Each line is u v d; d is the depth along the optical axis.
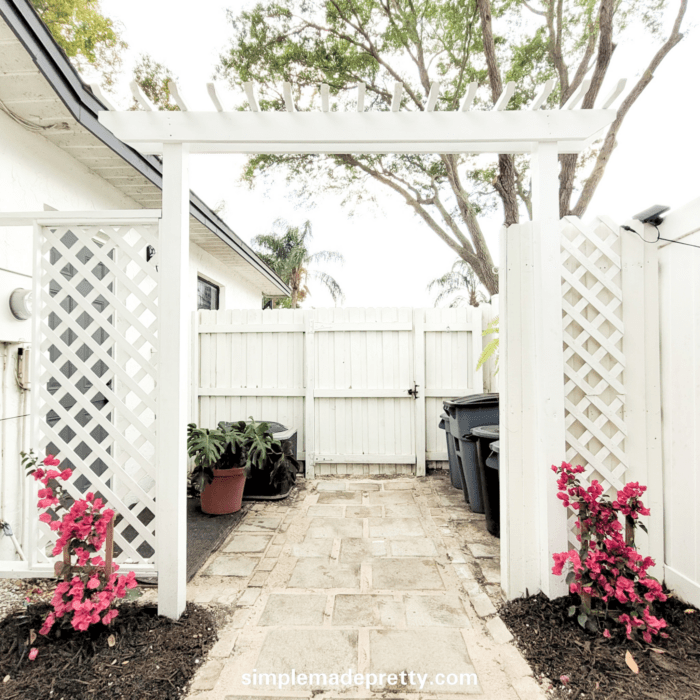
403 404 4.94
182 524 2.14
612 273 2.27
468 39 7.28
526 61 7.59
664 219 2.22
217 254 6.25
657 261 2.28
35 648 1.69
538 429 2.24
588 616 1.92
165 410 2.13
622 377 2.30
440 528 3.32
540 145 2.20
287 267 16.97
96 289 2.33
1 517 2.55
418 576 2.55
